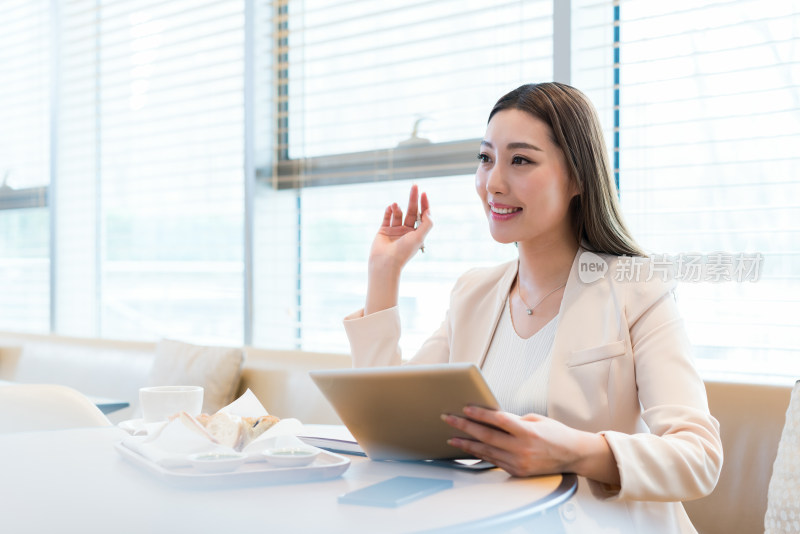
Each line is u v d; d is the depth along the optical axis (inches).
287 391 98.6
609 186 53.2
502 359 53.1
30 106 169.6
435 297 110.9
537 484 35.5
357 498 31.0
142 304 148.6
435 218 111.5
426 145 112.5
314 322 126.4
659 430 43.9
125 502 30.6
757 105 86.7
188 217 141.0
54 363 131.0
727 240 88.8
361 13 120.2
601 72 97.2
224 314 135.5
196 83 137.3
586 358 48.3
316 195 126.9
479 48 106.7
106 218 155.3
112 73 151.5
